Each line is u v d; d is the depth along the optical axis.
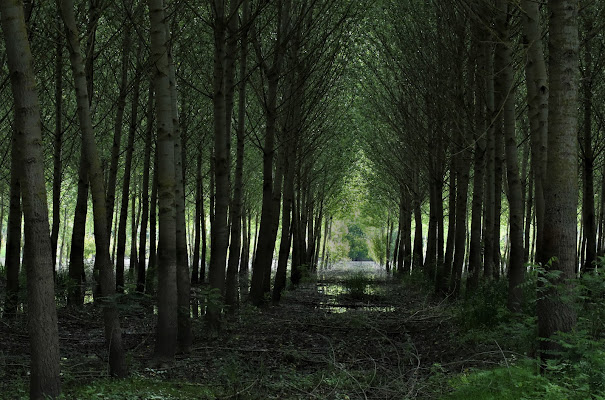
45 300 6.20
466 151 18.09
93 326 13.28
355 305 19.67
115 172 16.91
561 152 7.12
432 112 19.94
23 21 6.09
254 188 36.34
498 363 8.64
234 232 15.37
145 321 14.23
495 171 16.83
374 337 12.50
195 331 12.35
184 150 20.12
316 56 16.78
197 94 19.78
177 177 10.98
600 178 28.34
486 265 18.03
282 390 8.30
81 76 8.09
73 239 15.85
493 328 11.02
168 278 9.43
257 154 29.92
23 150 6.09
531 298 10.98
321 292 24.83
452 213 20.53
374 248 67.19
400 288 26.83
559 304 7.06
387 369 9.58
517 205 11.97
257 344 11.66
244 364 9.70
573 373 6.46
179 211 10.66
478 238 17.38
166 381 8.41
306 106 21.33
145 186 20.70
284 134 18.27
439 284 20.09
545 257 7.22
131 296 8.75
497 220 17.66
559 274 7.03
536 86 9.84
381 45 20.75
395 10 18.64
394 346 11.41
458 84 17.20
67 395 6.91
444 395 7.50
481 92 16.31
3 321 12.70
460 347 10.70
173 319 9.46
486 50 15.20
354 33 18.91
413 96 21.08
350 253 98.12
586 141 16.41
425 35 18.23
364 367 9.91
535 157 10.02
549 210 7.20
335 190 44.19
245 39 15.21
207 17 15.61
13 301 13.12
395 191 40.97
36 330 6.17
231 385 8.27
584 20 14.31
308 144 25.03
